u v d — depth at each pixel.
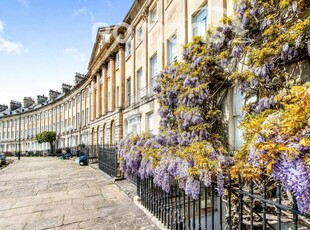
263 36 4.30
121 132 15.67
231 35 5.30
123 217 4.37
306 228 2.92
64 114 35.81
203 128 5.39
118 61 17.50
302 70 3.68
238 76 4.63
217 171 2.59
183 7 8.46
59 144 37.00
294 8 3.74
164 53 10.09
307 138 1.61
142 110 12.11
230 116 5.64
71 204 5.36
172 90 6.81
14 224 4.13
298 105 1.83
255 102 4.35
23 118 49.09
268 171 1.75
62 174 10.60
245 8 4.69
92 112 24.34
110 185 7.54
